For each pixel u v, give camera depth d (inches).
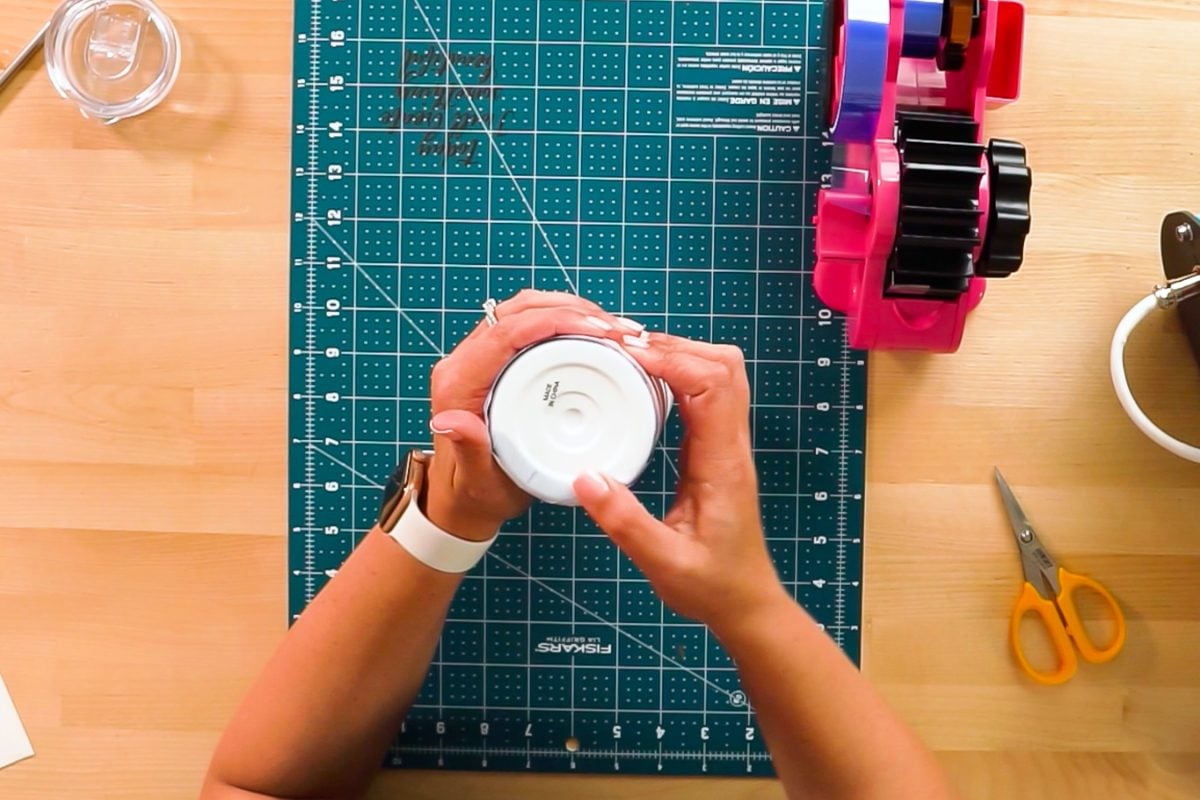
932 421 31.4
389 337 31.4
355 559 25.7
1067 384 31.3
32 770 31.4
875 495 31.5
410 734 31.9
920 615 31.5
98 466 31.3
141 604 31.4
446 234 31.3
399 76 31.1
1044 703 31.5
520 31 31.1
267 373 31.3
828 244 28.4
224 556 31.5
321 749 25.7
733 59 31.2
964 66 27.6
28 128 30.9
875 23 26.0
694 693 31.8
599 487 21.4
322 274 31.3
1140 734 31.5
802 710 24.3
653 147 31.3
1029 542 31.1
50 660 31.4
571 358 22.5
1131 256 31.1
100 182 31.0
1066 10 30.8
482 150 31.2
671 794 31.8
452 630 31.9
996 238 26.5
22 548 31.4
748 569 23.3
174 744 31.5
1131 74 30.9
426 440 31.5
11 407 31.2
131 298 31.1
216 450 31.4
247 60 31.0
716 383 22.6
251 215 31.2
